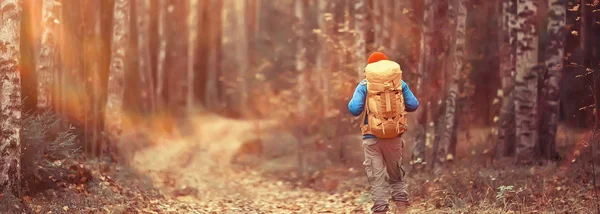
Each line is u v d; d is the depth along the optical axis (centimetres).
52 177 799
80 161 932
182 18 2583
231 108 2942
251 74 2908
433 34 1191
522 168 975
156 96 2286
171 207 892
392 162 697
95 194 820
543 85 1102
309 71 2098
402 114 675
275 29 3158
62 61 1019
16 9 696
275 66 2942
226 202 1049
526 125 1030
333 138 1627
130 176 1026
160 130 2073
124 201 827
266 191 1270
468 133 1402
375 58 696
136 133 1794
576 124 1273
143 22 2170
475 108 1622
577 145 975
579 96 1288
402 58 1443
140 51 2150
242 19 3294
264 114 2600
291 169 1564
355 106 682
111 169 1022
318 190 1240
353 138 1588
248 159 1761
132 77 2177
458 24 1170
